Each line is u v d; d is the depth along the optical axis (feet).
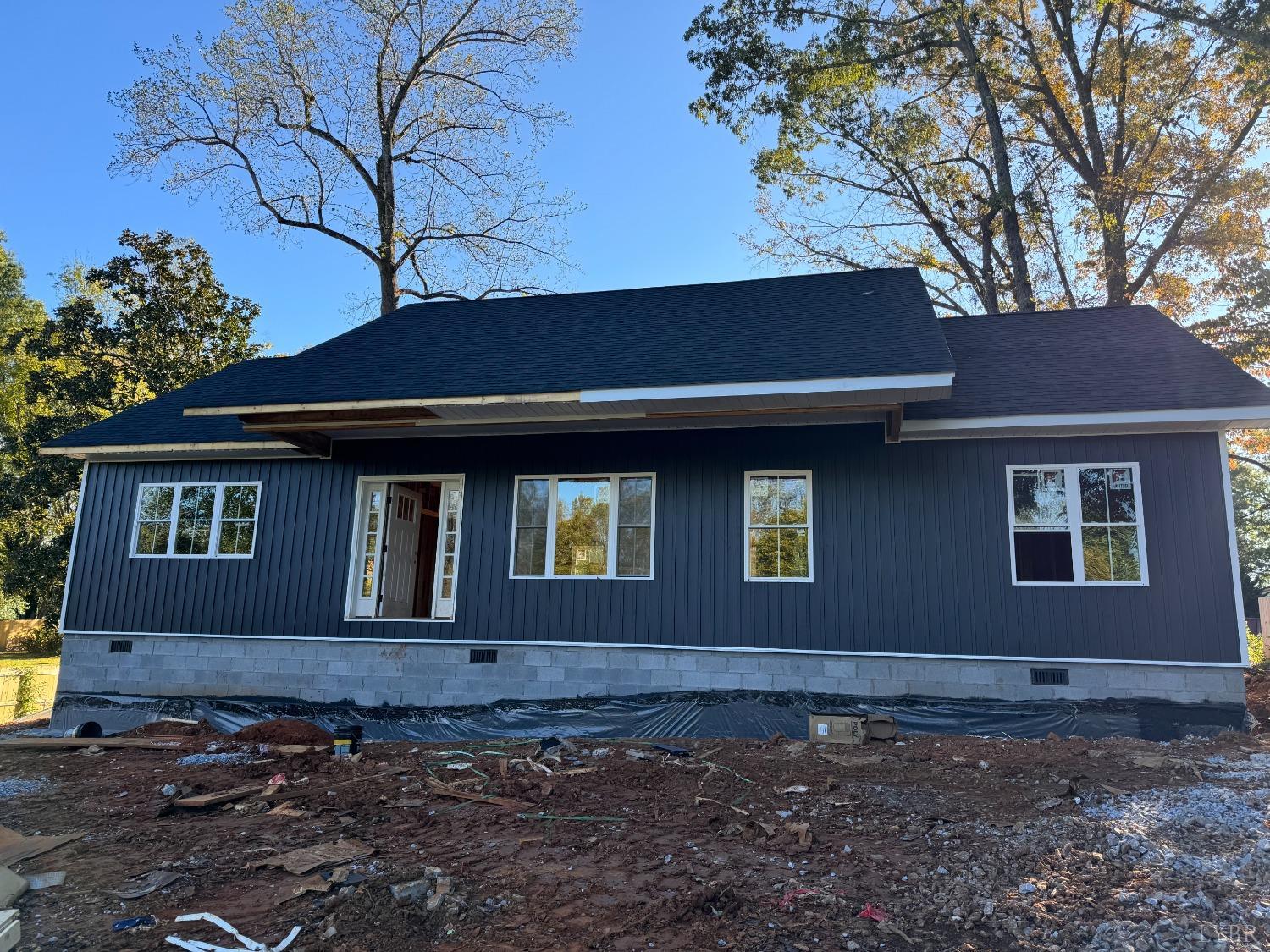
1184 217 64.59
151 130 70.59
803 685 32.19
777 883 15.02
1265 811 18.16
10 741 31.48
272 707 37.40
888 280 40.50
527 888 14.90
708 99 70.49
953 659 30.91
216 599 39.47
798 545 33.30
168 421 42.11
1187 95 66.44
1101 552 30.27
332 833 18.79
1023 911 13.44
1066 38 70.49
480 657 35.81
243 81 71.31
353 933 13.23
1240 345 58.75
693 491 34.68
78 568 41.42
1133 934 12.28
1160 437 30.40
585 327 39.19
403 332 42.57
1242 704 28.53
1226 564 29.09
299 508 39.47
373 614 38.34
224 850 17.54
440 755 28.53
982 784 22.59
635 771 24.43
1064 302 75.72
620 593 34.71
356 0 71.72
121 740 31.32
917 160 75.72
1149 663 29.19
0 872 15.38
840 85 69.21
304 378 36.17
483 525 36.94
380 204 77.61
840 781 22.93
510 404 31.76
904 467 32.58
